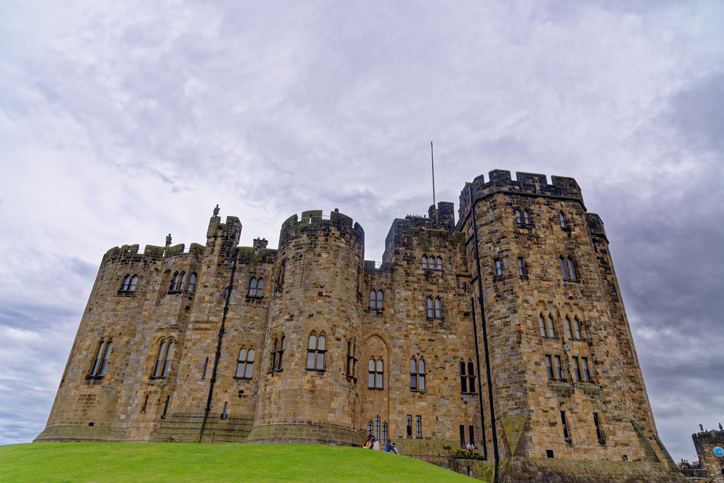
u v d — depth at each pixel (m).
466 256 44.91
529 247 39.44
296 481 20.84
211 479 20.86
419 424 37.72
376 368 39.69
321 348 35.50
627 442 33.09
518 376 34.59
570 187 42.94
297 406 33.00
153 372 38.72
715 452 50.84
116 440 36.66
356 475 22.64
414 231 45.41
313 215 40.81
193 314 40.78
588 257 39.94
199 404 37.44
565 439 32.62
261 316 41.12
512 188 41.91
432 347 40.69
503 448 33.38
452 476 25.14
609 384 35.16
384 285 42.72
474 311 41.69
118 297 42.47
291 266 38.81
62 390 39.88
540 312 37.22
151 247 44.81
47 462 24.22
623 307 42.69
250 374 39.00
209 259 43.06
